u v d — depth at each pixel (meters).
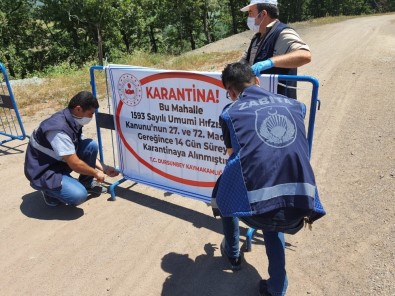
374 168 4.34
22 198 4.13
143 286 2.79
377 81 8.57
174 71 3.26
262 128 2.10
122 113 3.85
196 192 3.65
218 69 12.45
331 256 2.97
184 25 41.00
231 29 48.00
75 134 3.61
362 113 6.46
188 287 2.77
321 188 4.05
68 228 3.53
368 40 16.28
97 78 10.90
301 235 3.27
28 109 7.89
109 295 2.71
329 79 9.20
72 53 30.64
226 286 2.78
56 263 3.05
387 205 3.54
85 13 28.88
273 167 2.05
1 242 3.35
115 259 3.09
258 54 3.14
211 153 3.37
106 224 3.58
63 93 9.15
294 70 3.12
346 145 5.14
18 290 2.78
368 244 3.06
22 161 5.20
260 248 3.20
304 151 2.13
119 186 4.31
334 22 27.98
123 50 33.50
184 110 3.36
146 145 3.81
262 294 2.56
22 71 28.41
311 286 2.69
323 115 6.52
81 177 4.04
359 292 2.59
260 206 2.05
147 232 3.44
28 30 29.91
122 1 30.22
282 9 48.03
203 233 3.40
